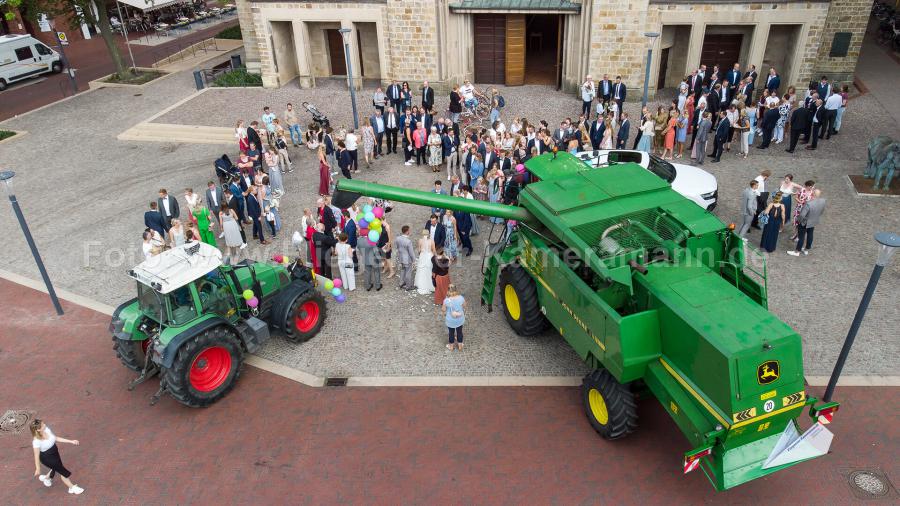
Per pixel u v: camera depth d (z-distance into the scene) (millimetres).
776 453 8289
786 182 14602
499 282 13211
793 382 8133
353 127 23906
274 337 13086
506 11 25438
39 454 9250
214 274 11555
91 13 30656
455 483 9531
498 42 27125
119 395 11742
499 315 13461
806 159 19734
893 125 21938
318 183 20188
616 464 9711
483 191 16703
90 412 11320
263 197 16672
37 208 19359
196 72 29062
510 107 25094
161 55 37438
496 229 16891
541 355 12172
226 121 25375
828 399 10609
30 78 34312
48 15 30547
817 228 15781
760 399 7977
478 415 10797
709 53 26250
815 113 19969
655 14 24469
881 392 10742
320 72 30297
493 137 19375
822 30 23703
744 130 19719
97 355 12883
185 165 22031
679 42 26344
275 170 18797
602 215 10273
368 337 12914
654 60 24781
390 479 9664
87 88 31781
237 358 11422
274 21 27484
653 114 23641
